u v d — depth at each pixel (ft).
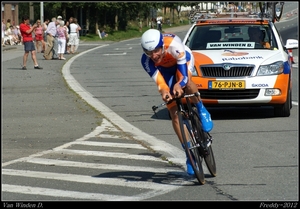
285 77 84.48
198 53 86.94
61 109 100.17
